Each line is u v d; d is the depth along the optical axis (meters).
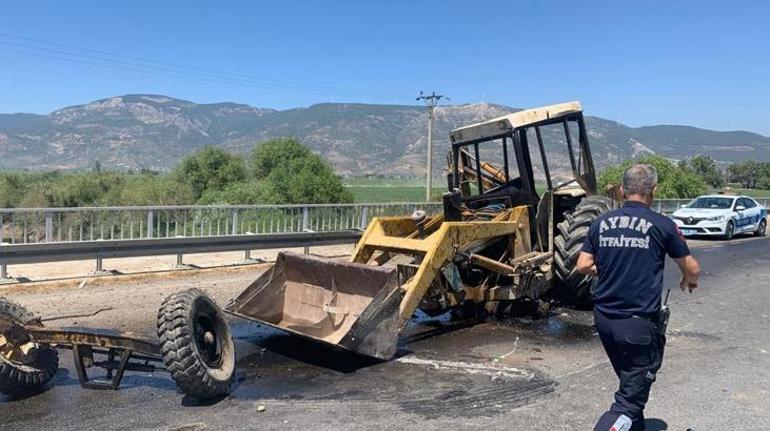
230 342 5.42
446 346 6.86
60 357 6.28
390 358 6.07
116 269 11.22
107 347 5.09
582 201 8.77
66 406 4.94
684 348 6.89
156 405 4.97
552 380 5.68
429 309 7.31
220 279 10.72
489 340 7.13
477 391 5.36
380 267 6.21
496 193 8.70
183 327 4.85
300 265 6.84
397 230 8.08
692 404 5.09
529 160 8.51
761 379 5.78
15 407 4.92
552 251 8.48
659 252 3.80
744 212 20.66
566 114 8.78
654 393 5.34
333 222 14.01
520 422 4.66
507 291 7.93
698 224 19.81
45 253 9.55
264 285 6.86
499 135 8.56
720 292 10.42
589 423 4.65
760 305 9.35
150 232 11.17
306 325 6.75
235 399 5.12
